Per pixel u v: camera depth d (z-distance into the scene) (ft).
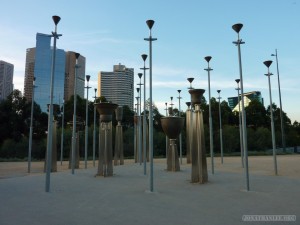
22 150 123.03
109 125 46.96
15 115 128.88
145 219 20.80
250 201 26.81
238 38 35.37
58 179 42.22
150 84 34.83
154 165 70.59
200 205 25.21
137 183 38.27
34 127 130.11
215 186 35.45
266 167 65.82
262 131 161.27
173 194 30.32
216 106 168.25
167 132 55.88
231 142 145.69
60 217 21.33
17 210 23.41
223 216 21.57
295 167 65.92
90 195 29.78
